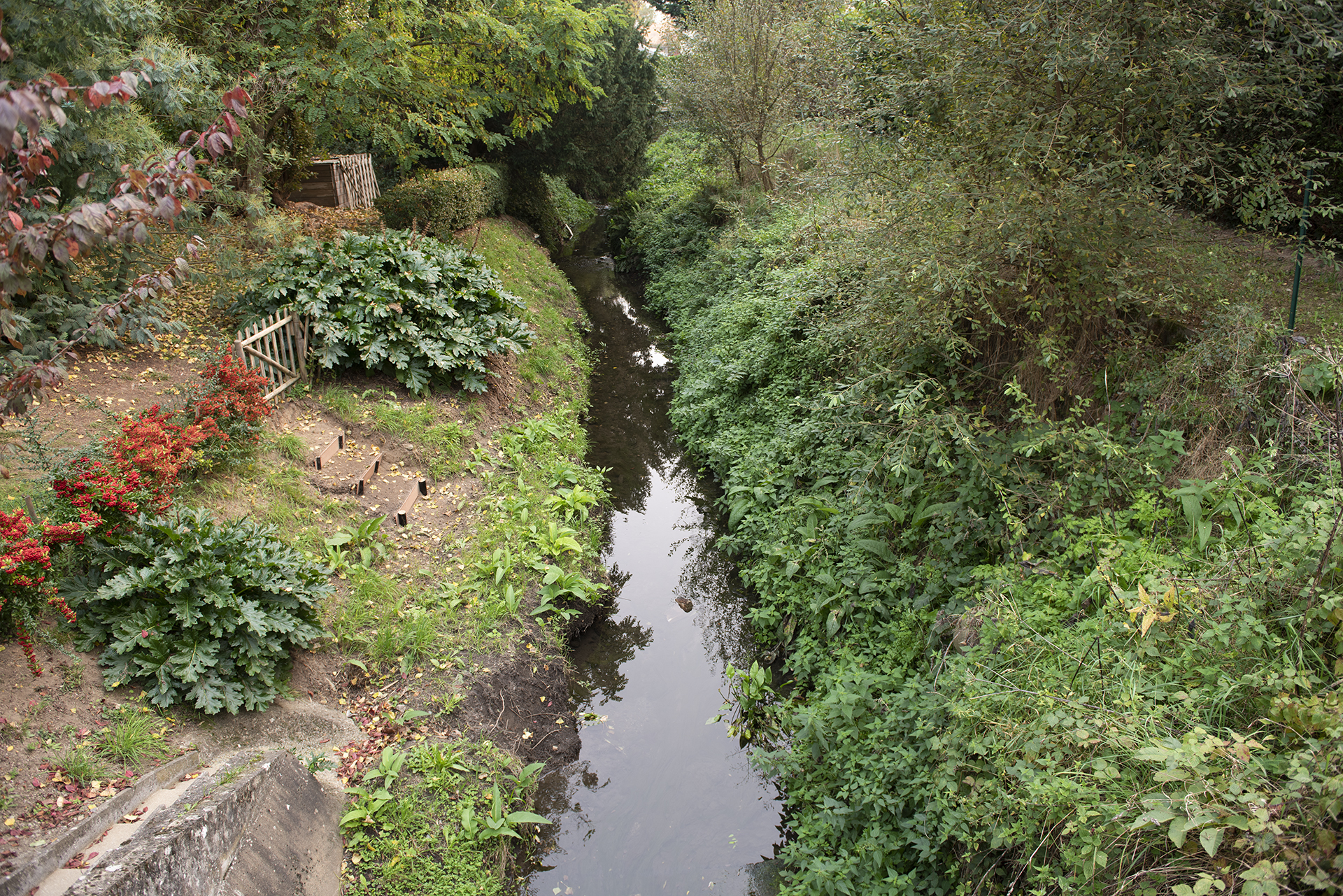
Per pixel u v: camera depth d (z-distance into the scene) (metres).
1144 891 2.89
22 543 4.53
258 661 5.45
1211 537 4.69
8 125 2.74
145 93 7.69
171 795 4.45
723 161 20.83
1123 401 5.89
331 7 11.13
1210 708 3.39
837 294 8.40
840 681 5.58
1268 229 6.22
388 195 16.78
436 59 13.56
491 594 7.24
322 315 9.78
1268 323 5.45
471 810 5.27
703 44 17.77
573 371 14.25
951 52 6.09
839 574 6.98
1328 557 3.49
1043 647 4.29
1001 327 6.58
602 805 5.99
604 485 10.82
